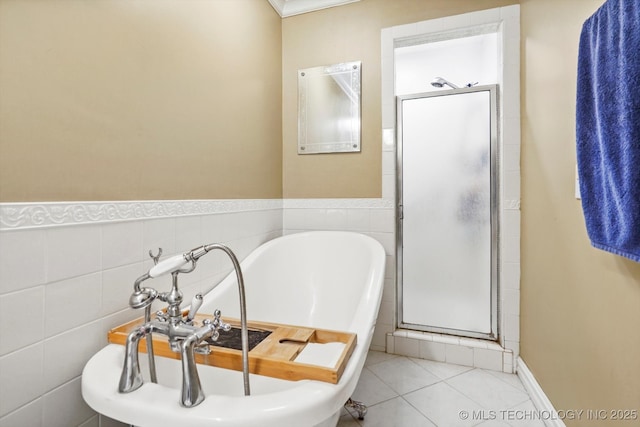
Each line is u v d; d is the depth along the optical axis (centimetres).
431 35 198
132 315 108
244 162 180
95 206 96
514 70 179
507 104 180
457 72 293
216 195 156
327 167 219
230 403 67
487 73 264
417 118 211
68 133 88
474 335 200
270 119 210
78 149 91
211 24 152
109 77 101
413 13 199
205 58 147
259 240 196
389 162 204
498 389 164
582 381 111
